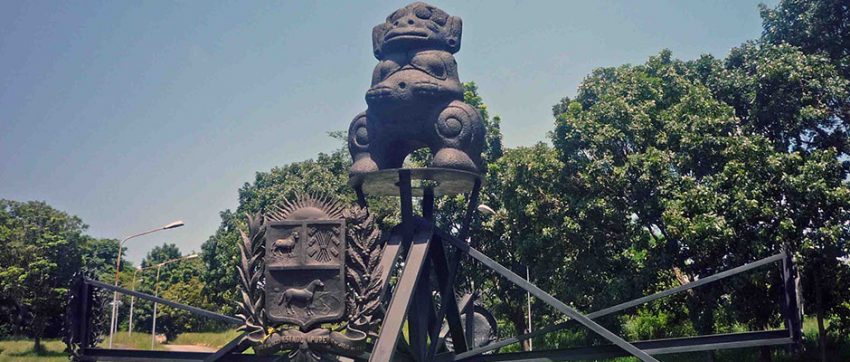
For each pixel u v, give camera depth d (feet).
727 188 61.72
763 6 71.56
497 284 90.58
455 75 31.91
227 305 157.69
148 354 31.50
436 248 32.86
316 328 23.71
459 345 35.12
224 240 138.82
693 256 63.87
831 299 66.33
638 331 87.56
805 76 62.39
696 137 63.36
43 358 124.36
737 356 78.28
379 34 32.73
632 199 67.97
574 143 70.74
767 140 61.77
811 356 72.84
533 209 74.74
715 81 71.20
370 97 31.04
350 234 24.54
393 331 25.35
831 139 66.39
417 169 29.94
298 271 24.17
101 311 32.45
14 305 146.72
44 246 142.20
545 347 94.43
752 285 62.69
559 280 75.15
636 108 68.69
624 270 69.62
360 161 31.58
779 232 58.29
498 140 91.04
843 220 59.67
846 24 65.87
